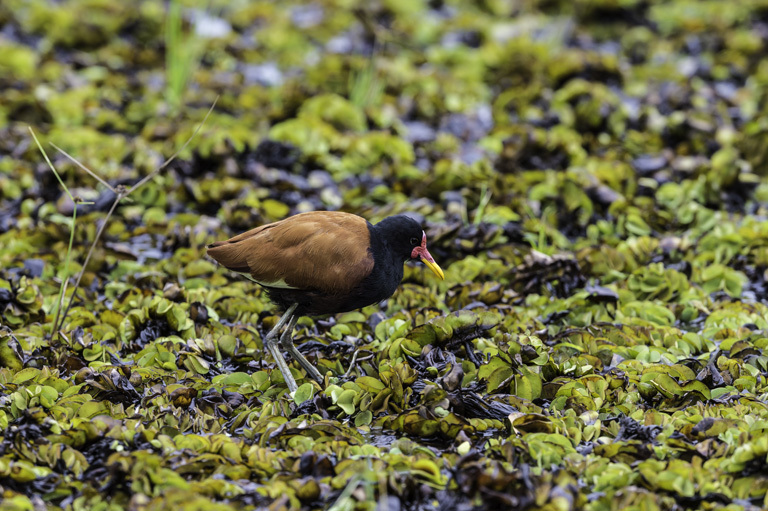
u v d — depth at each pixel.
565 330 10.29
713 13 22.14
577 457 7.88
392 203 13.44
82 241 12.28
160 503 6.96
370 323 10.51
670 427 8.20
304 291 9.12
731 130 16.03
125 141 15.22
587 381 9.00
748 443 7.63
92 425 7.92
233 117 17.08
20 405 8.40
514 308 10.91
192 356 9.42
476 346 9.69
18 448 7.71
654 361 9.62
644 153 15.82
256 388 9.19
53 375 8.94
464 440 8.11
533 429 8.28
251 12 22.25
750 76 19.22
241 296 10.85
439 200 14.14
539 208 13.50
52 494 7.40
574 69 18.73
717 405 8.65
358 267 9.00
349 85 18.11
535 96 17.58
